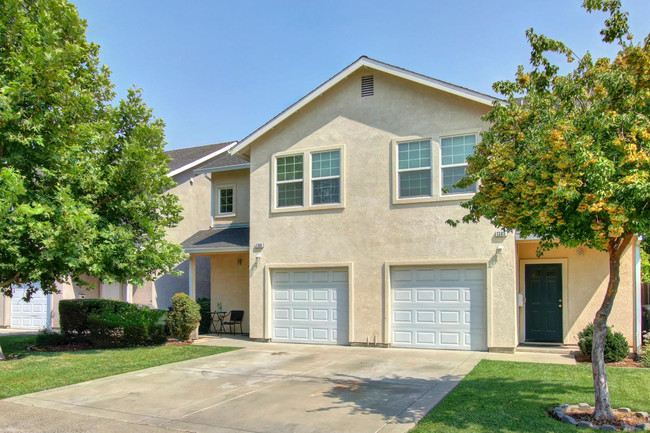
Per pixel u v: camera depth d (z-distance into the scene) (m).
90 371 10.91
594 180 5.90
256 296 15.65
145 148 13.29
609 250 7.11
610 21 7.36
